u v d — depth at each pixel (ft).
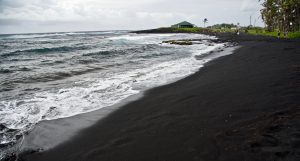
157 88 36.29
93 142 19.84
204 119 21.75
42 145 19.77
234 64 51.67
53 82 41.73
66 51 97.19
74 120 24.80
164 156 16.28
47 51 97.40
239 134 17.58
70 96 33.01
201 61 62.64
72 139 20.68
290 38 132.67
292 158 13.55
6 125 23.59
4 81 42.60
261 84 31.04
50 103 30.09
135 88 36.88
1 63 66.85
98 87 37.63
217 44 119.75
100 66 57.62
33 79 44.24
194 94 30.60
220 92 29.96
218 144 16.65
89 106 28.99
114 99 31.55
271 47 82.69
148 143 18.51
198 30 388.57
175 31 418.72
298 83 29.27
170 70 51.01
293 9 177.58
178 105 26.89
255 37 162.91
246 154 14.75
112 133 21.25
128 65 59.06
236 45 105.09
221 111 23.12
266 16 232.53
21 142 20.26
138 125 22.40
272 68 41.60
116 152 17.71
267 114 20.57
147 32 456.45
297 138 15.56
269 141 15.74
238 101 25.40
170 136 19.19
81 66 57.77
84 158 17.34
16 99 31.81
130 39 195.72
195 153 16.03
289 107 21.48
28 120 24.85
